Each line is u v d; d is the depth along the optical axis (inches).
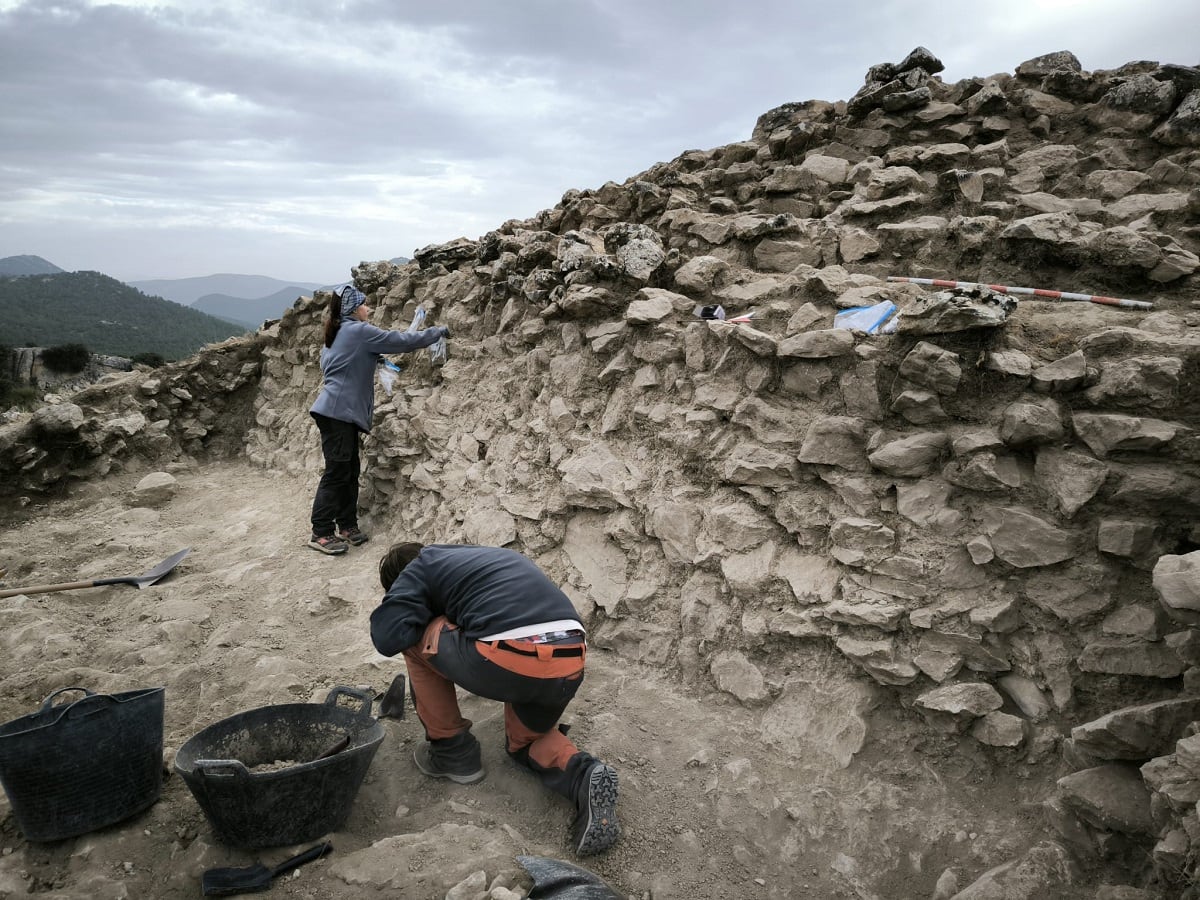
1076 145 227.0
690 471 163.5
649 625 154.6
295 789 105.6
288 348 352.2
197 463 339.0
